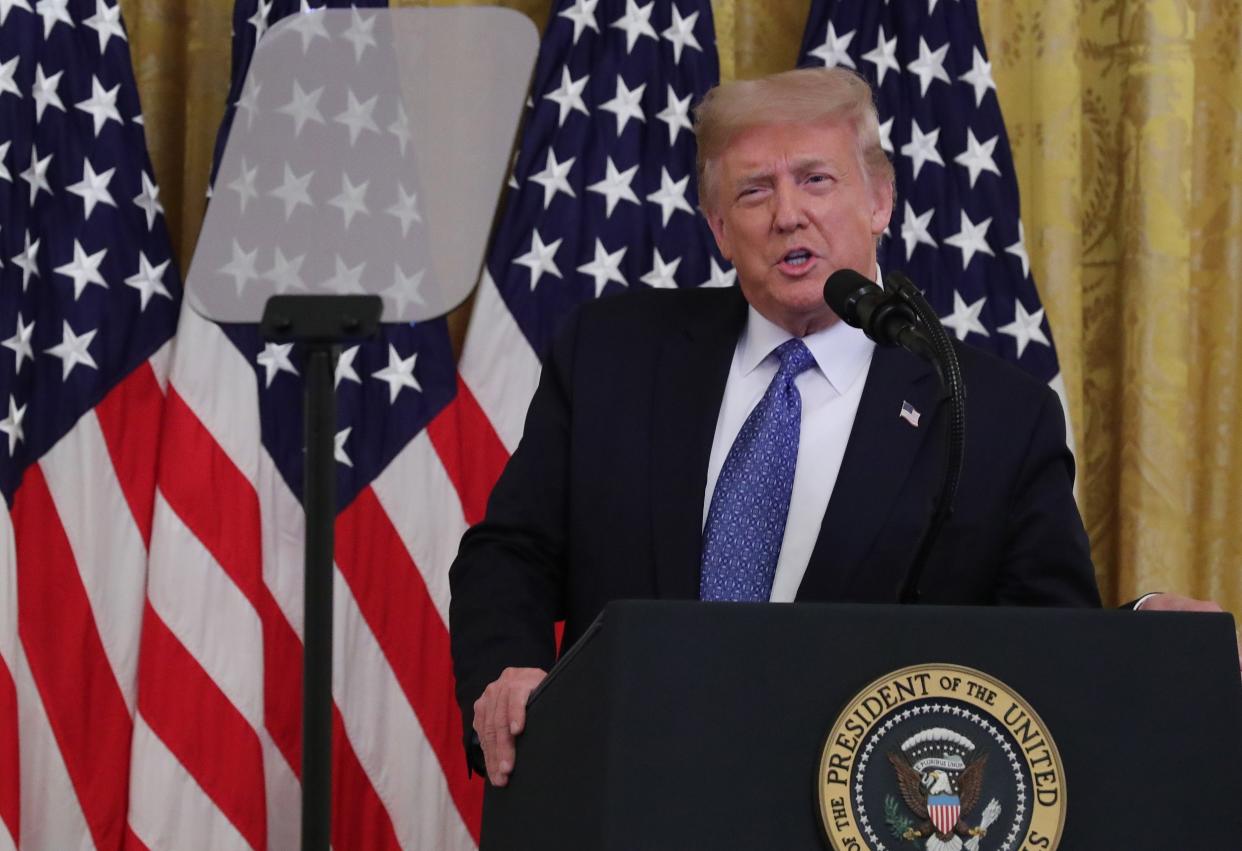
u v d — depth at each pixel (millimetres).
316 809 2928
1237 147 8906
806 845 2812
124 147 7738
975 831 2840
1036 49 8820
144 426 7566
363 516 7637
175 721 7238
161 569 7324
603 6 8281
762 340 4969
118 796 7297
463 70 3330
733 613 2877
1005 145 8391
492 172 3279
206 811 7207
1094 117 9000
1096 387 8914
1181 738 2977
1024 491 4758
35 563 7312
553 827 3045
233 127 3338
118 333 7562
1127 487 8562
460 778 7566
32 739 7195
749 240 4844
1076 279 8656
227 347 7586
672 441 4816
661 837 2775
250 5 7711
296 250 3270
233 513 7445
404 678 7535
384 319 3225
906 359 4824
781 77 4941
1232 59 8953
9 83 7453
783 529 4660
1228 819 2957
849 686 2889
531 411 5160
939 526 3539
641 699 2818
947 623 2949
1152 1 8797
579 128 8062
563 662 3141
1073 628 2988
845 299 3703
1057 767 2883
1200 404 8852
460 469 7762
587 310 5289
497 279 7906
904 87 8414
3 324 7281
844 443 4789
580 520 4832
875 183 5008
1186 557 8547
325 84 3340
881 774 2838
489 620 4590
